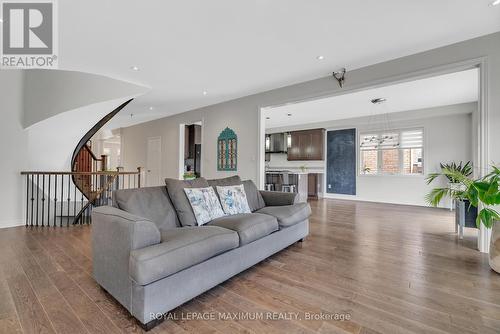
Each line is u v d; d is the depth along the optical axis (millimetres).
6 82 3797
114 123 8016
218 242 1878
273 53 3193
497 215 2285
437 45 2986
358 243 3127
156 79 4121
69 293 1863
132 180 8289
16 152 3883
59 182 4902
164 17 2406
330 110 6281
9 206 3840
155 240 1640
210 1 2172
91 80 3969
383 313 1652
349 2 2199
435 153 6039
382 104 5648
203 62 3455
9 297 1798
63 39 2807
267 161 9359
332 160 7758
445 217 4738
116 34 2705
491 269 2336
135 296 1511
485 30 2658
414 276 2197
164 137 7125
